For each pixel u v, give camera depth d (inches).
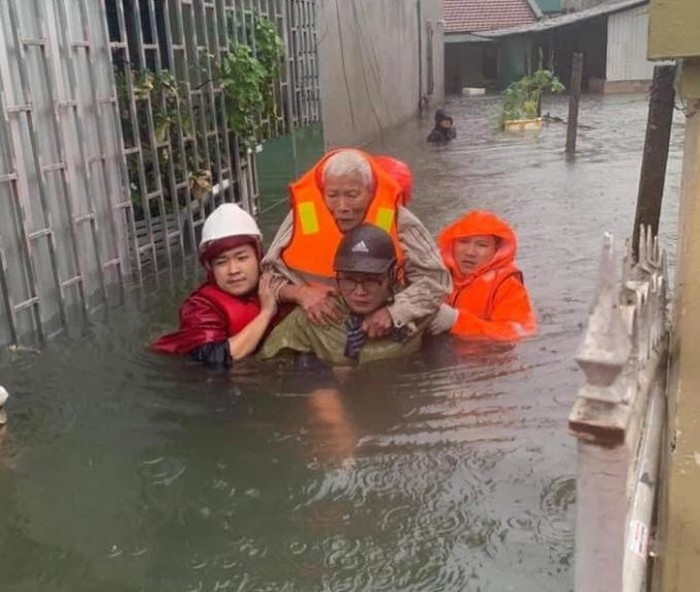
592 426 61.1
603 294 61.3
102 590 104.3
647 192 216.5
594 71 1206.9
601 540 63.1
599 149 556.7
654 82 211.0
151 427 149.5
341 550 110.0
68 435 147.3
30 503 124.9
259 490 125.9
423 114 988.6
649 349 80.9
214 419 151.6
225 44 316.8
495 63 1419.8
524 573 103.3
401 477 127.3
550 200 376.5
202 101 294.5
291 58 415.2
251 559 109.0
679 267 86.4
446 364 173.3
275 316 184.7
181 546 112.6
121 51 251.4
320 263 182.1
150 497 125.5
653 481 75.9
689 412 79.3
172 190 269.6
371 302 174.2
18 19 197.6
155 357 185.2
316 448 138.4
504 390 158.9
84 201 224.4
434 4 1120.2
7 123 190.9
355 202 178.2
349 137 598.2
